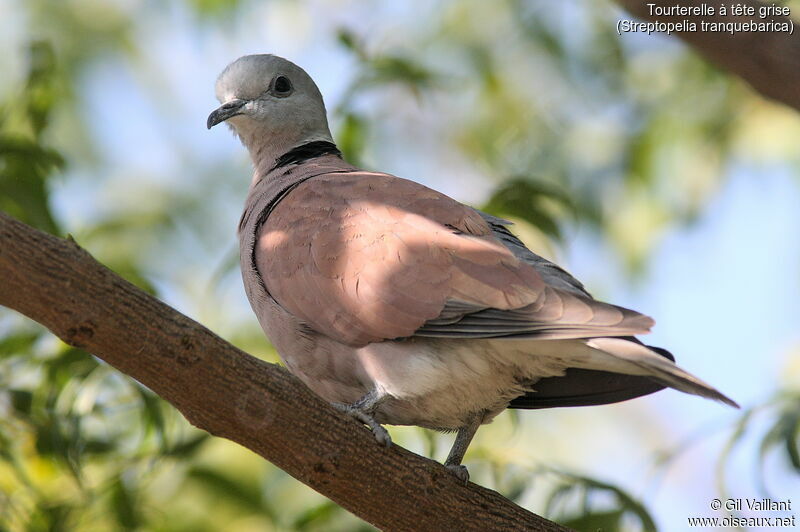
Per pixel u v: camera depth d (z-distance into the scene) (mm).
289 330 8852
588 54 16328
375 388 8656
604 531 9641
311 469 7766
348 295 8453
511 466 10133
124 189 16156
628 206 15859
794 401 9914
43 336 10406
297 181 9641
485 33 16562
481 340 8250
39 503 9961
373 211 8703
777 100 8289
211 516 11875
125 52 16891
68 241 6984
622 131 16016
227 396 7387
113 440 10641
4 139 10461
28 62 11227
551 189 10820
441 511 8180
